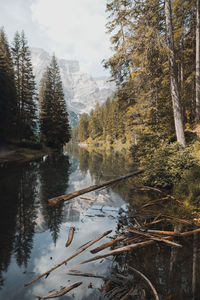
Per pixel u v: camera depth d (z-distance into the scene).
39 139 38.72
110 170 16.30
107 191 9.81
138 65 11.57
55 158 26.70
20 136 31.78
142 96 15.40
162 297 2.76
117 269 3.51
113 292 2.92
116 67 12.89
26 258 3.94
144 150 12.72
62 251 4.22
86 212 6.75
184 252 3.93
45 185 10.70
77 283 3.13
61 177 13.18
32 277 3.34
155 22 10.59
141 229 5.03
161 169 9.44
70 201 8.08
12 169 15.56
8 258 3.94
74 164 20.77
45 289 3.04
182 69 17.14
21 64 32.44
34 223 5.79
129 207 7.16
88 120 110.19
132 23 10.61
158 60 11.49
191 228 5.04
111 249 4.20
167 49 9.61
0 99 26.23
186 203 6.56
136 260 3.74
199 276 3.21
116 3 11.95
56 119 39.03
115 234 5.02
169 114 16.17
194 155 9.23
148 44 10.00
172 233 4.60
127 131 25.83
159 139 12.71
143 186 10.16
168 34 10.40
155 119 16.67
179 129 10.53
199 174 7.51
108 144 69.06
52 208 7.16
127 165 18.72
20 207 7.20
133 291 2.88
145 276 3.24
